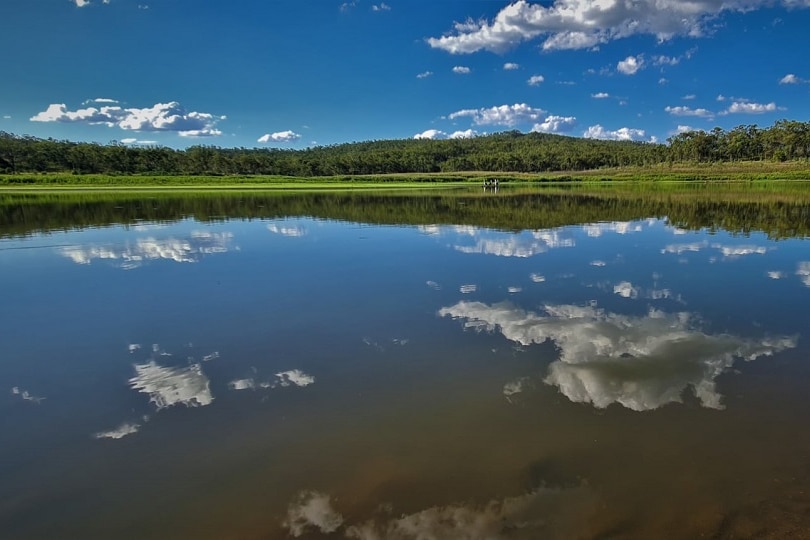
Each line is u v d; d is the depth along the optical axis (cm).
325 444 575
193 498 491
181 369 806
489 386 708
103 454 574
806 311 1020
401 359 814
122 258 1772
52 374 798
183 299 1211
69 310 1138
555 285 1270
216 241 2166
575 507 456
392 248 1897
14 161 10669
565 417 617
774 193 5056
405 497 478
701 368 748
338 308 1108
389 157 17138
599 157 15050
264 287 1316
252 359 837
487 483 495
